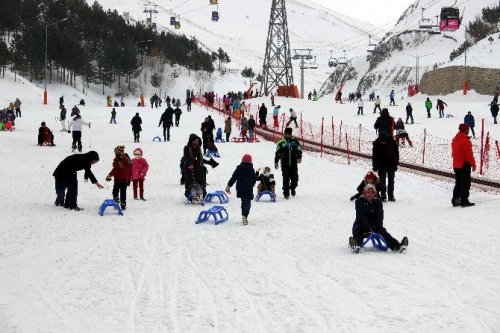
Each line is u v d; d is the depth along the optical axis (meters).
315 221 13.96
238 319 6.92
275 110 48.69
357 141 38.66
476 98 71.00
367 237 10.53
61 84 119.75
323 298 7.71
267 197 18.19
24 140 36.19
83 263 9.84
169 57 163.00
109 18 156.88
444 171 22.50
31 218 14.32
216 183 21.02
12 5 122.75
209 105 78.31
